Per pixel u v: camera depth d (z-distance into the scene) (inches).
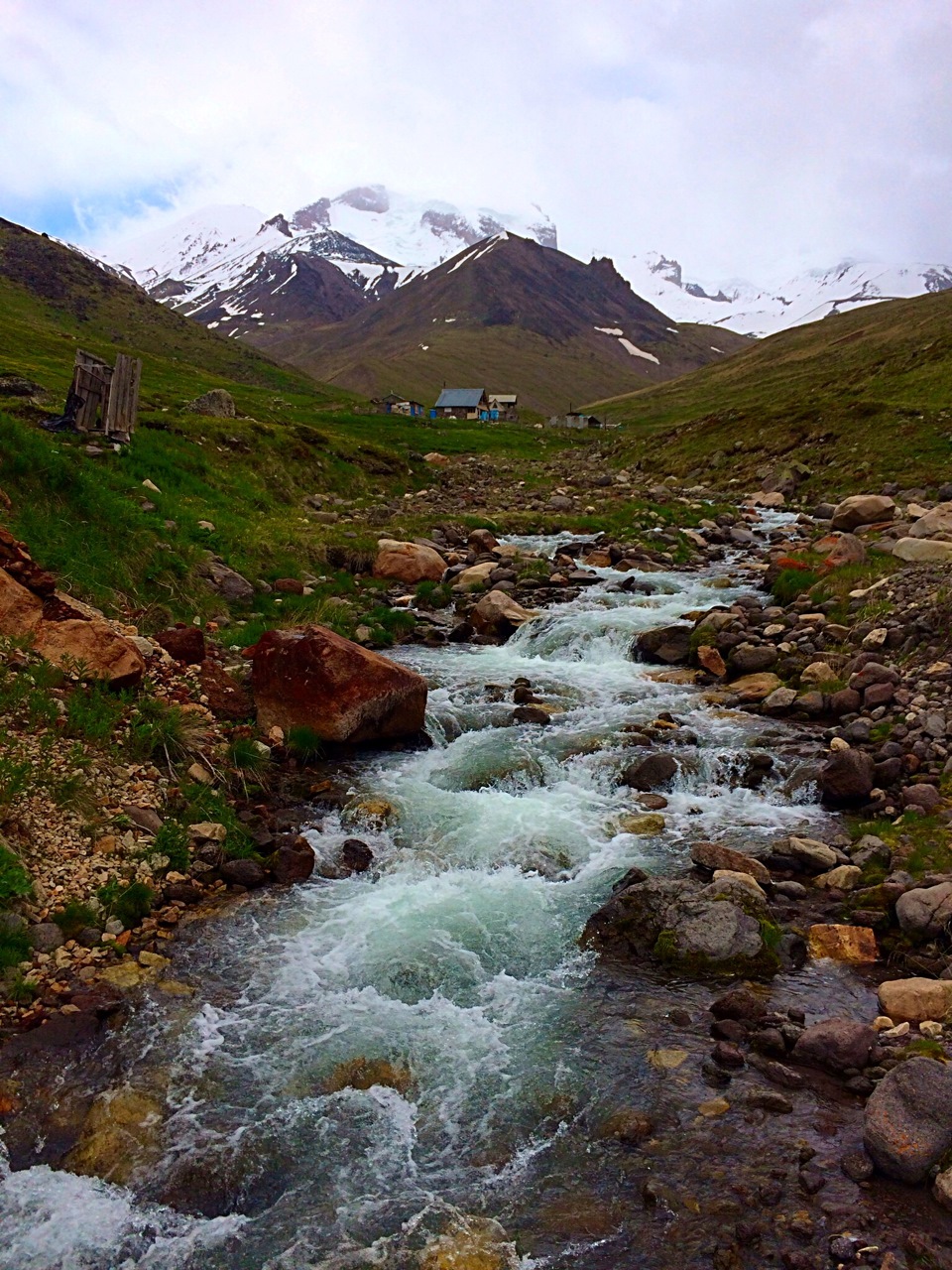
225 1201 240.2
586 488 1740.9
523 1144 256.5
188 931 361.1
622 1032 301.4
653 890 367.2
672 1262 214.5
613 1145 252.7
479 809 470.6
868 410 1926.7
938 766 468.1
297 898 389.7
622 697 622.2
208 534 832.9
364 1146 257.6
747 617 735.1
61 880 361.7
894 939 343.0
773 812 462.0
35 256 7322.8
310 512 1220.5
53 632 498.6
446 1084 280.8
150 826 412.8
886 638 620.1
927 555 807.1
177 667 569.6
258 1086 279.0
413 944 355.9
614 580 917.8
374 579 912.3
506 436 3540.8
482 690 636.1
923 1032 287.3
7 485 663.1
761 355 6875.0
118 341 6254.9
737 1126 255.3
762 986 322.3
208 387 3499.0
